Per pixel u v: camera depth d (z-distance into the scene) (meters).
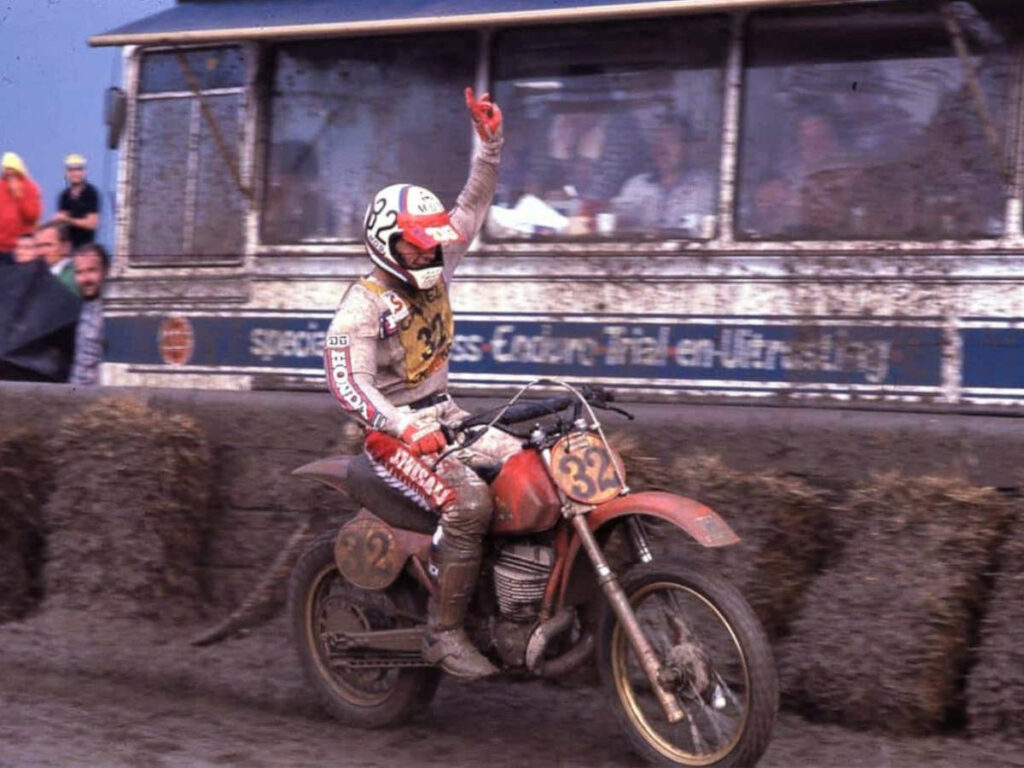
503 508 4.98
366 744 5.27
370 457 5.27
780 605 5.88
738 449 6.25
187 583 7.19
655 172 7.23
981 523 5.50
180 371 8.24
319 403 7.13
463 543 4.98
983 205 6.55
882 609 5.47
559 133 7.43
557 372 7.25
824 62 6.90
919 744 5.30
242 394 7.33
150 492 7.06
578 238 7.36
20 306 9.03
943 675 5.42
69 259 9.06
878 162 6.78
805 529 5.93
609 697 4.96
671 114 7.21
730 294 6.91
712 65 7.12
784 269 6.80
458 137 7.67
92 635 6.87
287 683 6.13
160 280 8.32
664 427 6.38
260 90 8.09
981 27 6.58
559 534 4.96
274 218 8.06
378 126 7.87
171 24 7.95
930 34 6.70
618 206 7.29
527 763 5.04
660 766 4.83
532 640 4.95
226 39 7.59
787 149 6.96
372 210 5.08
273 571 6.87
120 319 8.43
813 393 6.71
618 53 7.32
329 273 7.88
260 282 8.04
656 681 4.71
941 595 5.39
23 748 4.91
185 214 8.28
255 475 7.23
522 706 5.81
